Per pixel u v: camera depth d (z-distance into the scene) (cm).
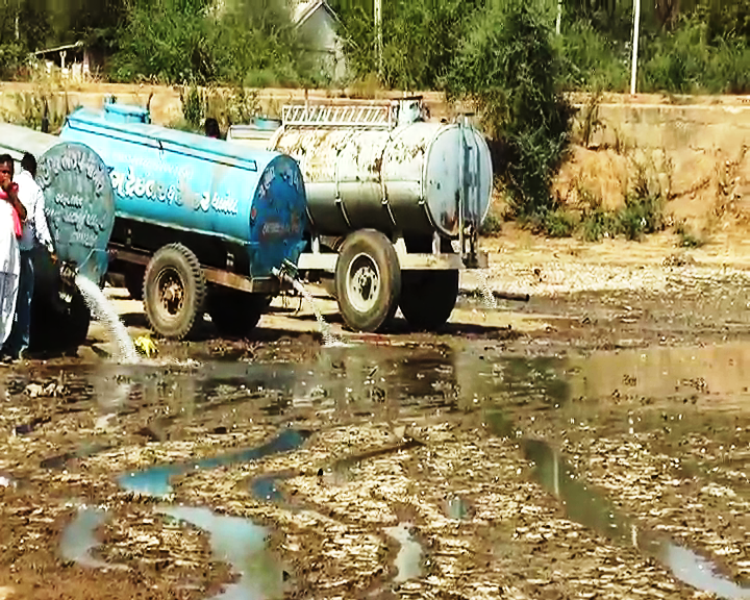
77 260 1877
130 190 2092
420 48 4791
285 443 1349
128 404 1527
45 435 1358
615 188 4241
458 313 2533
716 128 4322
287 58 5053
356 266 2211
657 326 2405
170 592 890
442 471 1231
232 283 2038
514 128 4259
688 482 1203
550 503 1123
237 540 1013
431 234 2236
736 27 5719
